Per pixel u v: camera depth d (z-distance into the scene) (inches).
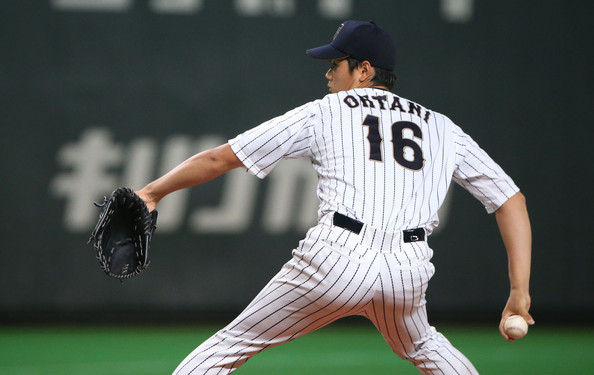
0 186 1133.1
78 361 868.0
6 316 1147.9
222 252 1163.3
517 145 1194.6
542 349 988.6
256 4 1170.6
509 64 1193.4
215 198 1162.0
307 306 378.6
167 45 1158.3
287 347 994.1
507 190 410.9
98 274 1148.5
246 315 390.6
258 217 1163.3
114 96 1148.5
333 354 932.0
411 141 390.9
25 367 823.1
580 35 1198.9
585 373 805.2
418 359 410.9
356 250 366.3
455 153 405.7
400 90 1179.9
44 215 1139.3
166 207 1156.5
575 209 1198.3
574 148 1199.6
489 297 1192.2
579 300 1197.1
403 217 376.5
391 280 370.0
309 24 1175.0
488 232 1191.6
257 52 1170.6
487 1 1190.3
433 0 1182.9
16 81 1136.8
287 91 1176.2
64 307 1144.8
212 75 1164.5
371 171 376.8
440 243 1187.3
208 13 1165.1
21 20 1138.0
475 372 414.0
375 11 1177.4
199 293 1162.0
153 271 1156.5
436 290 1187.3
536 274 1194.6
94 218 1141.7
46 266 1141.7
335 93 415.8
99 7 1147.9
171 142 1155.3
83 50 1145.4
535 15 1194.0
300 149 389.4
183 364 392.8
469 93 1189.7
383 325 397.4
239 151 384.2
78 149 1143.0
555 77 1198.3
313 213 1164.5
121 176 1146.0
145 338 1057.5
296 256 380.2
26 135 1137.4
